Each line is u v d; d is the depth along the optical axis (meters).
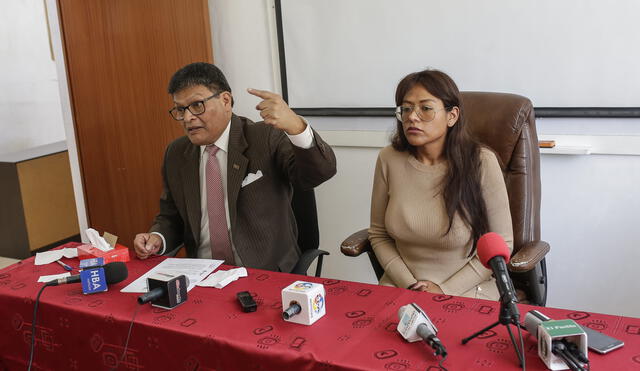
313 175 1.92
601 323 1.32
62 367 1.66
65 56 3.19
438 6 2.51
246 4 2.91
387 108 2.72
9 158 4.14
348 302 1.52
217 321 1.45
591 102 2.36
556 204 2.52
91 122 3.24
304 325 1.40
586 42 2.31
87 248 1.97
